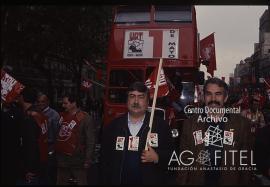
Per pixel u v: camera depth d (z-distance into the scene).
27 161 6.21
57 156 7.70
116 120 5.04
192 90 12.73
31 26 13.88
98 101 26.09
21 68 16.42
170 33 13.32
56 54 18.64
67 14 14.97
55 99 18.89
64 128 7.61
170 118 10.86
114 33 13.59
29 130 6.23
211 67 15.29
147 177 4.80
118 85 13.44
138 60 13.38
